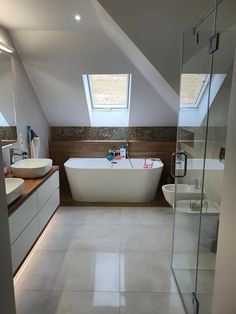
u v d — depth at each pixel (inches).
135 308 82.5
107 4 88.7
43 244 118.3
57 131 186.7
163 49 101.7
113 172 160.6
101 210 156.3
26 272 99.3
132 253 112.0
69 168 163.0
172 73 109.0
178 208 105.6
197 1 87.9
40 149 167.0
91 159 184.1
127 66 139.8
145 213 152.0
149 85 151.4
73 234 127.6
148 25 95.0
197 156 93.7
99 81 165.3
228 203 47.5
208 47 82.0
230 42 64.6
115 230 131.6
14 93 126.4
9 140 119.4
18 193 88.5
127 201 168.4
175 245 103.7
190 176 99.5
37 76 146.0
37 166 119.7
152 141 184.9
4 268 51.4
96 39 123.6
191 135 100.3
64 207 160.6
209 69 81.9
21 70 135.7
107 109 182.1
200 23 89.9
